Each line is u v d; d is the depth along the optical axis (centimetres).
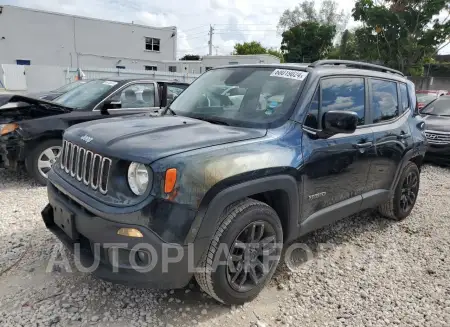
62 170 299
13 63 3139
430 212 510
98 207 242
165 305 280
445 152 783
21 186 544
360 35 2645
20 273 310
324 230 436
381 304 298
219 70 405
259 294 302
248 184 259
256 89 342
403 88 460
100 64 3506
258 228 281
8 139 513
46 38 3234
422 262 369
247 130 298
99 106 587
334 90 350
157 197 230
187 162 238
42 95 789
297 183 296
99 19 3434
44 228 396
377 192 410
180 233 232
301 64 362
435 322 279
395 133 419
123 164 242
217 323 265
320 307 292
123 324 258
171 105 394
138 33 3653
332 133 320
